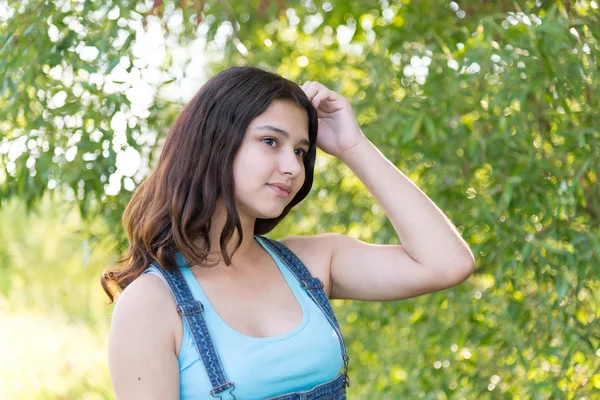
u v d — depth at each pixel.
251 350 1.39
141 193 1.58
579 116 2.48
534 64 2.41
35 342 5.16
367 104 2.85
